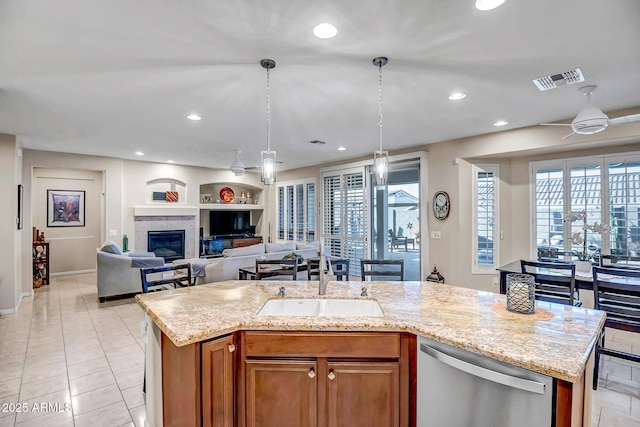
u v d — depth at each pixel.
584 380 1.49
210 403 1.71
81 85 2.89
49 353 3.41
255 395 1.80
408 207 7.72
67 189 7.60
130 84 2.88
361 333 1.78
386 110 3.65
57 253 7.48
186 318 1.88
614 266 3.49
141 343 3.66
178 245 7.90
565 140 4.12
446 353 1.60
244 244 9.38
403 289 2.60
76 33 2.06
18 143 4.99
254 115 3.80
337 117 3.92
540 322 1.80
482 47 2.27
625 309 2.85
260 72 2.65
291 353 1.79
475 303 2.18
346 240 6.96
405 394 1.77
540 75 2.72
